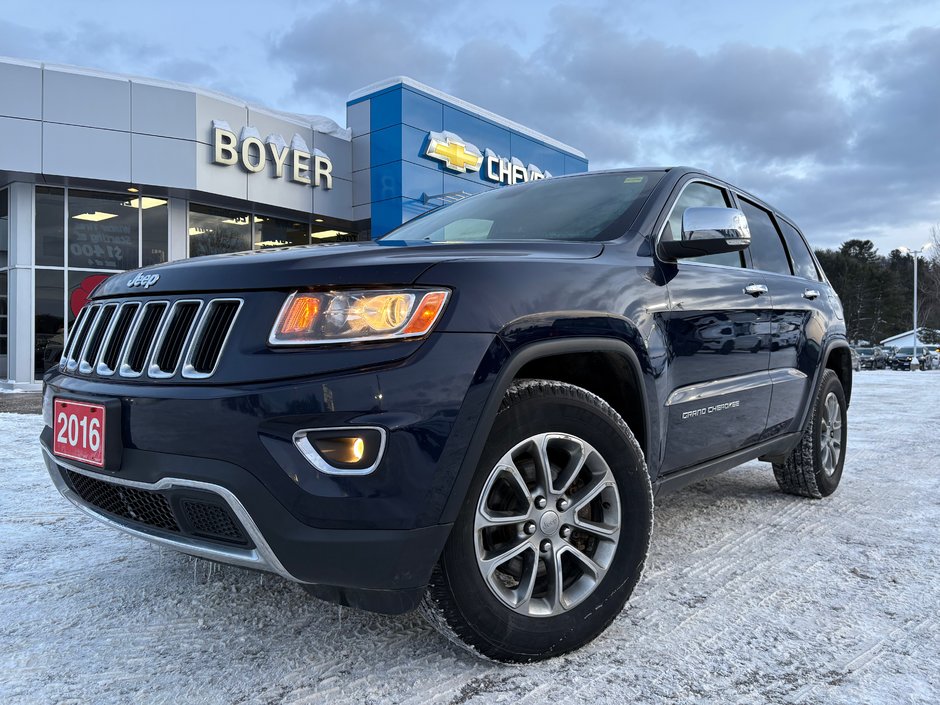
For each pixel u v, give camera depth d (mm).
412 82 16328
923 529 3203
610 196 2750
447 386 1660
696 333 2490
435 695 1727
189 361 1760
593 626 1967
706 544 2961
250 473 1608
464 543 1739
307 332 1661
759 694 1730
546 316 1876
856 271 83125
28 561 2736
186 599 2348
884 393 12672
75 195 13719
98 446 1836
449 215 3188
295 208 15523
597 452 2000
